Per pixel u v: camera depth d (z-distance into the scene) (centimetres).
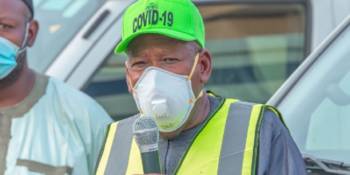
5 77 750
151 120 525
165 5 550
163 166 563
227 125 561
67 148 750
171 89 545
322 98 711
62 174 739
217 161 551
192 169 554
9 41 749
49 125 759
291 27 984
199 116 568
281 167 543
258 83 976
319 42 964
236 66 978
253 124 555
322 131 693
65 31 948
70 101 772
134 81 555
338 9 967
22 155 741
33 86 771
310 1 980
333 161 652
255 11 988
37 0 984
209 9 984
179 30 548
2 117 754
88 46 921
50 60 940
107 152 596
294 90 724
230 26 986
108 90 921
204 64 571
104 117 779
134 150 584
